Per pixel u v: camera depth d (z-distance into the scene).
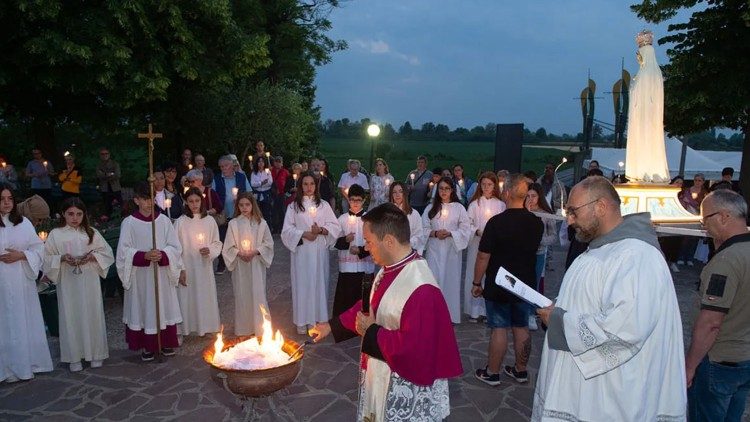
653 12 13.79
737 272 3.07
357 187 6.66
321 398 4.99
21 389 5.21
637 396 2.54
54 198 15.14
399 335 2.63
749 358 3.18
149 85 13.43
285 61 23.50
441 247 7.06
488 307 5.18
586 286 2.60
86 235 5.57
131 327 5.85
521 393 5.14
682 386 2.67
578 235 2.84
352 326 3.32
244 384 3.27
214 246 6.40
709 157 18.89
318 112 27.67
